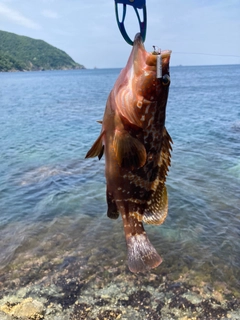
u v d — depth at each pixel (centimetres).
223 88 602
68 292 65
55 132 217
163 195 40
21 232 86
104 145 38
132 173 38
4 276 69
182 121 250
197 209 98
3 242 82
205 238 83
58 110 332
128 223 39
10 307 60
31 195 110
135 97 37
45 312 60
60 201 105
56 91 609
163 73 37
